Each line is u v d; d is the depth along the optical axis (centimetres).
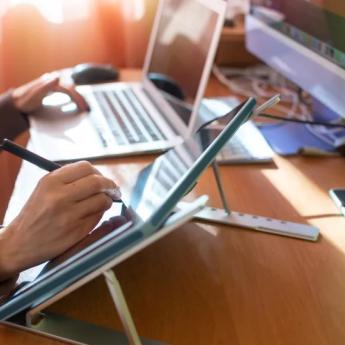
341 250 64
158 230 42
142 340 50
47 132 93
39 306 49
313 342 50
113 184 61
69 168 59
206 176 81
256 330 51
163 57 107
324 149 91
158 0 130
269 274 59
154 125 96
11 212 69
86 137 91
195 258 62
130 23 142
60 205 55
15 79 142
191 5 97
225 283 58
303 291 57
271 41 107
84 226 57
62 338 49
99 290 56
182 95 94
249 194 77
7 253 54
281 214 72
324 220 70
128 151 86
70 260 49
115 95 112
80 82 120
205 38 87
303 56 92
